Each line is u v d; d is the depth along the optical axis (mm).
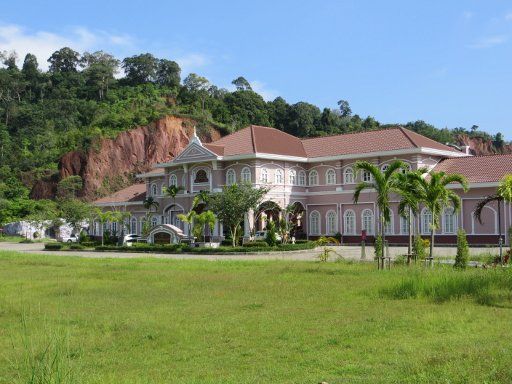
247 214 57750
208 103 137875
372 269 27016
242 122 131750
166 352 12188
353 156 60156
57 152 129500
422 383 8922
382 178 28609
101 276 26875
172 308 17328
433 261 28781
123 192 81438
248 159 60500
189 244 53531
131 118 126500
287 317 15484
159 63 164625
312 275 25312
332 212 62250
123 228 71062
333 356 11359
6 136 139625
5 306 17766
